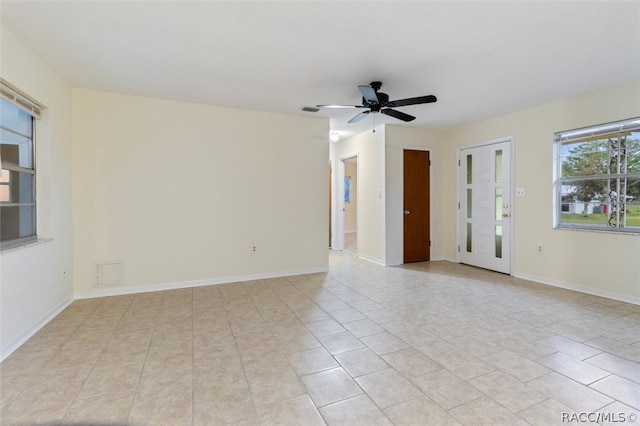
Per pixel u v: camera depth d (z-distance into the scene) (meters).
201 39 2.45
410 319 2.94
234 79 3.25
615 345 2.40
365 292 3.80
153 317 2.99
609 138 3.54
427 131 5.61
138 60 2.81
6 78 2.29
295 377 1.99
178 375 2.01
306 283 4.21
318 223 4.82
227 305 3.33
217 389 1.87
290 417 1.63
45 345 2.42
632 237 3.32
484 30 2.32
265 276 4.48
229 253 4.27
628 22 2.20
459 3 2.00
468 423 1.58
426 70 3.02
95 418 1.62
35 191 2.90
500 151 4.68
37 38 2.43
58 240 3.12
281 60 2.81
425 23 2.22
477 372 2.04
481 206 5.02
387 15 2.13
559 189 4.03
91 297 3.59
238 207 4.30
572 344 2.42
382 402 1.75
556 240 4.00
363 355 2.27
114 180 3.67
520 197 4.41
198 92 3.64
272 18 2.16
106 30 2.32
